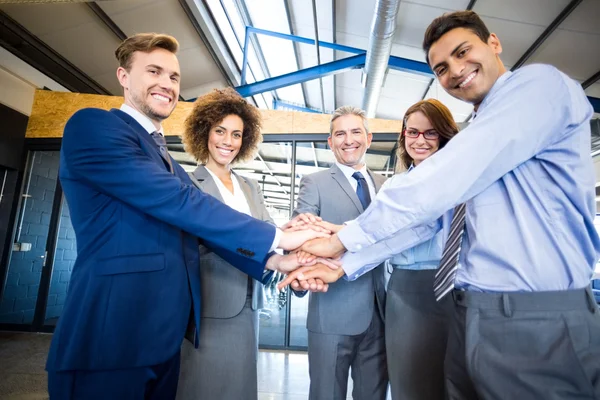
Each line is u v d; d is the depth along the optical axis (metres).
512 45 4.19
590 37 3.78
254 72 7.05
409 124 1.40
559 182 0.67
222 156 1.34
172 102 1.02
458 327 0.75
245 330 1.11
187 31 4.94
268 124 3.98
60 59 4.70
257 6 5.22
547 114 0.66
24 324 3.94
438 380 1.12
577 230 0.66
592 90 4.71
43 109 4.30
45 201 4.48
